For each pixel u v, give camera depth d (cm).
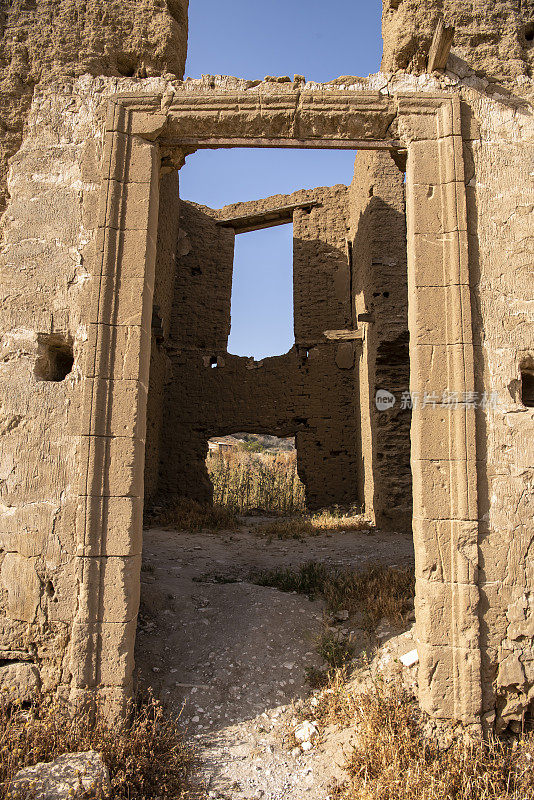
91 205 449
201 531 1039
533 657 394
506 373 427
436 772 331
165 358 1363
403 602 530
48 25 484
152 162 457
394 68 483
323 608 562
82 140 462
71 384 425
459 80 467
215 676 454
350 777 345
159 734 372
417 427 419
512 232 443
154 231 464
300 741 387
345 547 856
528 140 457
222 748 379
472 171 450
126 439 414
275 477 1756
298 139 471
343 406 1356
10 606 404
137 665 457
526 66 474
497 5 481
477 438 417
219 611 562
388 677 423
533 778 334
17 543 410
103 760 335
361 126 461
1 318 439
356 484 1315
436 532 405
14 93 472
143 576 651
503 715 391
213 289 1481
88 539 399
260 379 1411
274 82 479
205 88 472
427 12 473
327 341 1384
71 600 399
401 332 993
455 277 430
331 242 1434
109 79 473
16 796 278
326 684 441
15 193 457
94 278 432
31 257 446
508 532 406
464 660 388
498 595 399
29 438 421
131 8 487
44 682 394
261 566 759
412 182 446
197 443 1391
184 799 326
